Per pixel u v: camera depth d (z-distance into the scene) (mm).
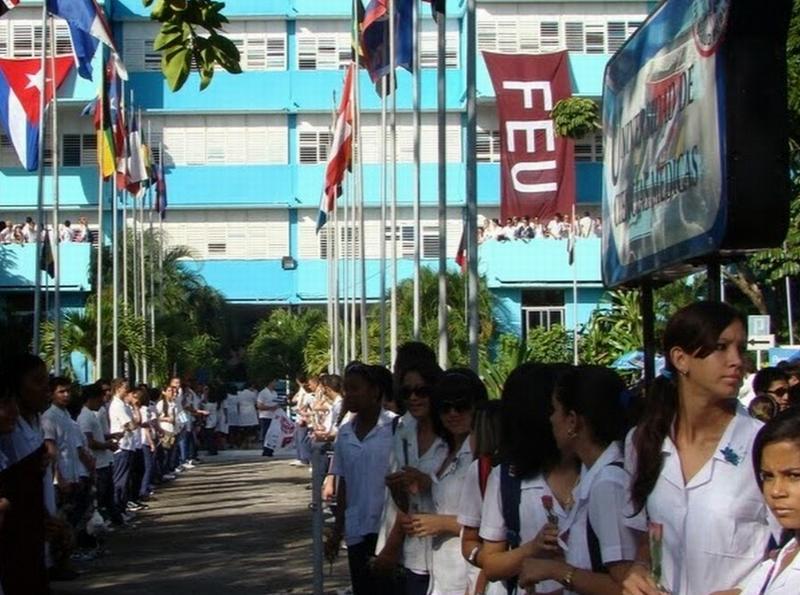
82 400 20062
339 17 55344
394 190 26812
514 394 6266
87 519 17828
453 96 53562
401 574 9195
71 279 50000
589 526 5770
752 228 8633
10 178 53062
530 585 5848
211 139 55406
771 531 5289
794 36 21172
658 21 10438
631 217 11430
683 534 5359
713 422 5410
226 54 10688
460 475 8562
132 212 52906
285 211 55844
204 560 18297
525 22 53125
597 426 5863
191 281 53312
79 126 53156
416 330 22844
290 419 44000
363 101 53719
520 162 47438
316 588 12484
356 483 10625
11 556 9180
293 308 56188
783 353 22391
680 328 5395
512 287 51031
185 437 38688
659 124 10336
